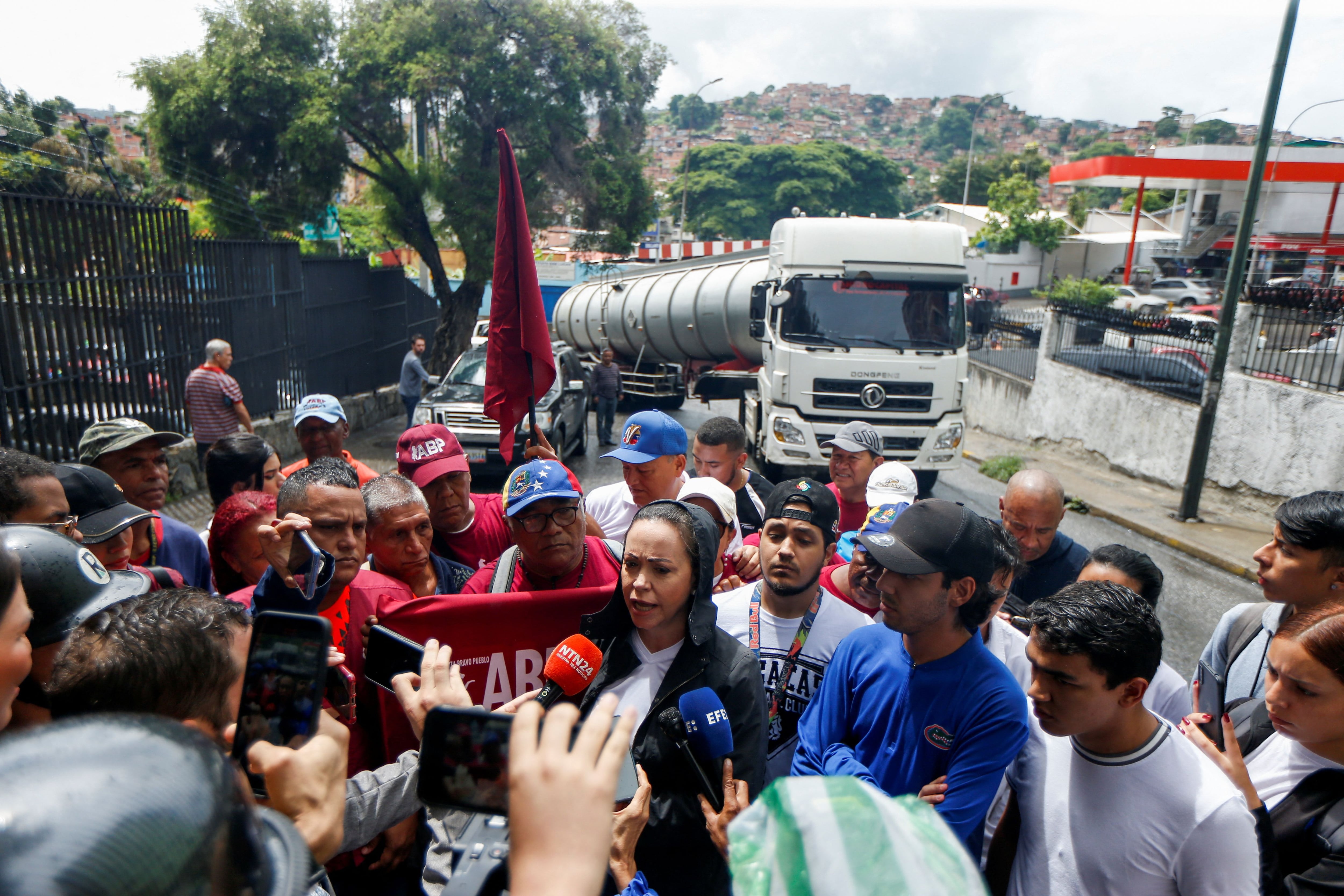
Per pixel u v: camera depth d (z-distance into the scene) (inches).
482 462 417.7
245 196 632.4
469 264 676.7
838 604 112.7
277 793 46.1
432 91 606.9
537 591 105.4
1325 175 1087.0
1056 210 2113.7
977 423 720.3
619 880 66.3
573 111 658.8
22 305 271.7
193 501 342.3
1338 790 74.7
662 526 84.2
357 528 97.0
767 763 106.3
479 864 44.9
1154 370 480.7
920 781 83.9
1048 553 142.2
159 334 342.6
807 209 2578.7
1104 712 70.2
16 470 92.3
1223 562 337.1
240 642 56.8
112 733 25.1
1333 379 363.6
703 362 625.6
